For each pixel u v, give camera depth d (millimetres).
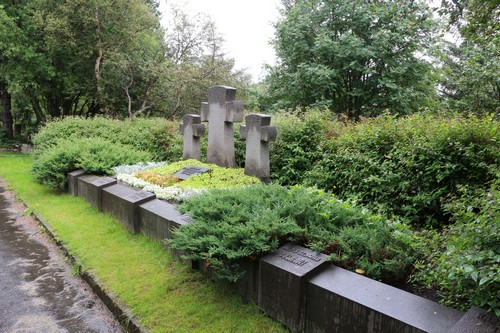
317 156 6582
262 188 4480
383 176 5102
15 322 3414
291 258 3137
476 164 4391
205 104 7801
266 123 6430
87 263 4367
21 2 16906
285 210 3730
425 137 4918
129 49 17797
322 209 3807
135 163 8414
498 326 2047
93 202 6688
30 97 19578
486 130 4445
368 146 5676
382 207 4789
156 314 3246
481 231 2264
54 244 5320
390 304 2461
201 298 3459
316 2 12922
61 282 4211
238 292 3484
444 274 2457
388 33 11398
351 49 11695
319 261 3039
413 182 4863
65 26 15781
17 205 7621
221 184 6078
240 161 8227
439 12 6895
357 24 12344
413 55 12070
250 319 3105
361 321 2494
